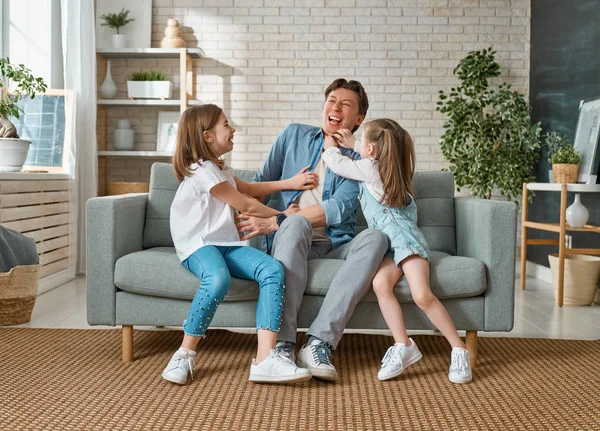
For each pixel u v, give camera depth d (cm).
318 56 587
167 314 240
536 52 559
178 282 234
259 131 591
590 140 413
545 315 355
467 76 547
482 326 241
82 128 488
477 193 548
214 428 182
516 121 530
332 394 213
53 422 186
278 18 585
